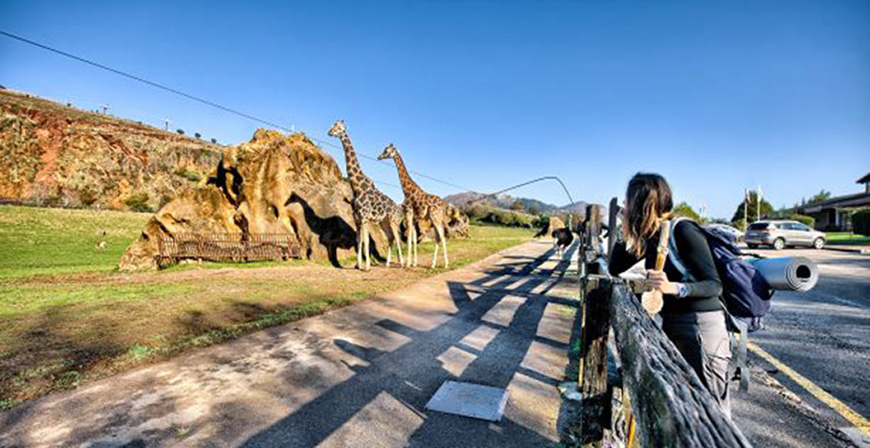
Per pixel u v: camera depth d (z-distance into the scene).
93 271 9.99
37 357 3.93
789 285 1.69
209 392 3.28
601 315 2.21
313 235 12.16
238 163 11.70
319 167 14.18
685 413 0.69
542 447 2.54
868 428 2.80
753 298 1.79
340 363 3.96
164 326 5.05
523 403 3.14
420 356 4.18
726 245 1.85
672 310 1.90
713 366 1.78
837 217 35.88
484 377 3.64
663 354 1.00
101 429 2.70
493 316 5.88
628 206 2.01
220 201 11.95
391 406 3.09
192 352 4.19
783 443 2.63
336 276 9.55
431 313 6.04
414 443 2.60
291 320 5.45
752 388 3.44
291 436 2.66
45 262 11.07
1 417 2.83
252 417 2.90
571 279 9.39
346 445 2.57
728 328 1.83
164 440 2.59
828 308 6.47
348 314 5.88
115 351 4.13
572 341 4.71
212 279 8.84
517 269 11.17
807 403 3.17
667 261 1.86
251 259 11.41
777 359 4.13
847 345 4.59
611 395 2.08
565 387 3.35
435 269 11.12
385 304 6.59
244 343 4.51
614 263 2.26
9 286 7.81
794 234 18.91
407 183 11.55
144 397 3.17
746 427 2.82
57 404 3.03
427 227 20.91
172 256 10.68
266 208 11.97
